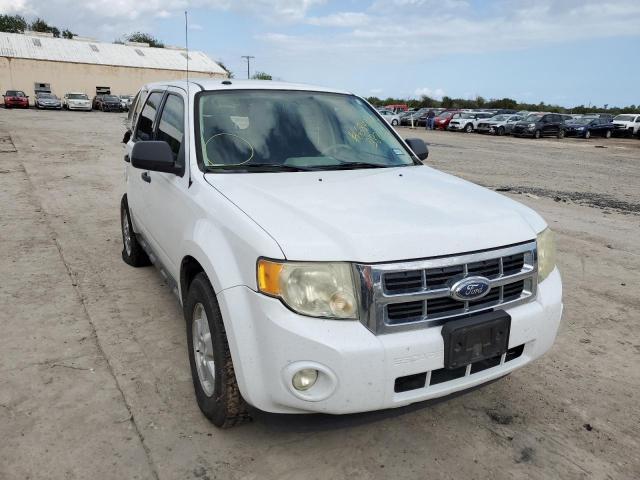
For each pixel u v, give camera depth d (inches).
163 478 100.9
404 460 108.3
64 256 226.7
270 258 93.5
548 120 1209.4
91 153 598.2
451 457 109.7
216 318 105.0
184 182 132.6
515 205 123.5
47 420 116.4
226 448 109.5
